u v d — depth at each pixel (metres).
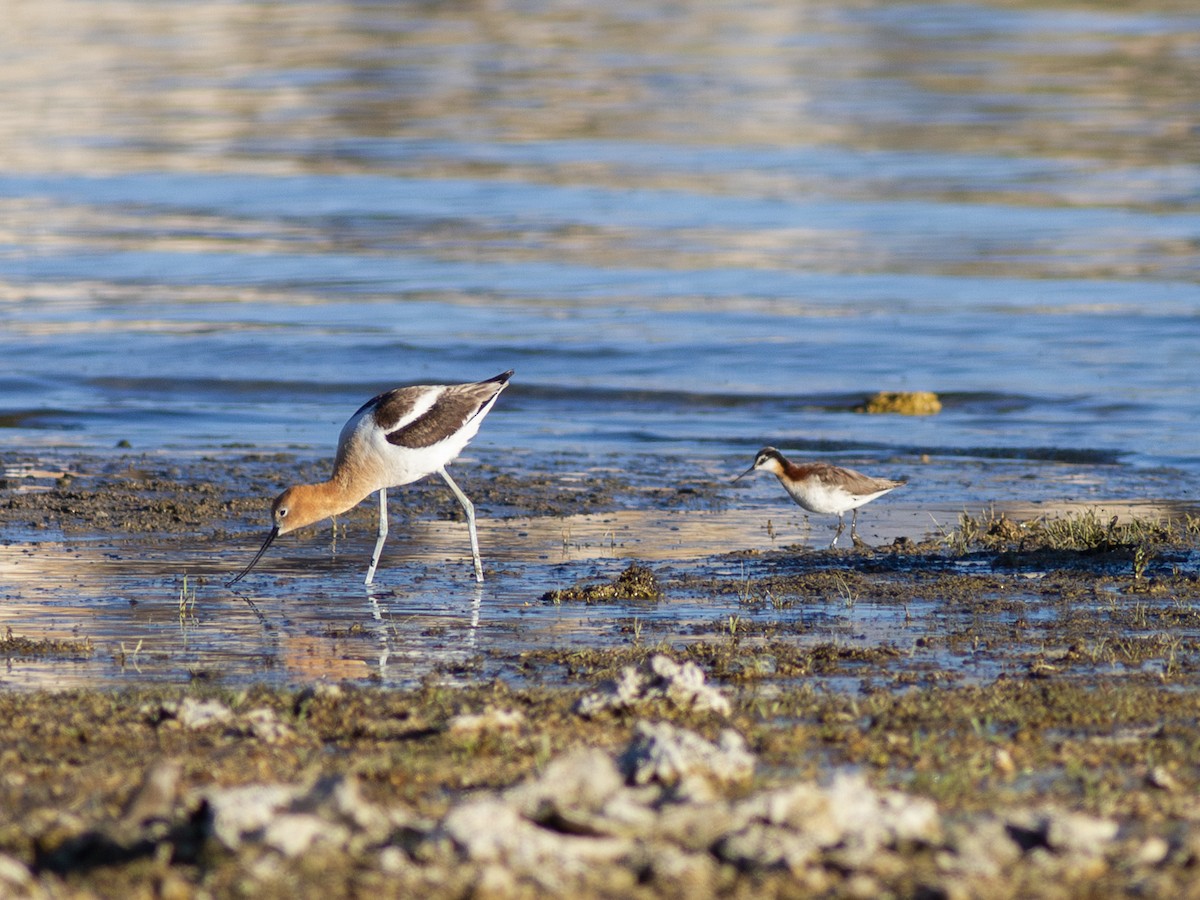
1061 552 12.62
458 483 16.05
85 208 36.00
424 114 48.91
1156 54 59.66
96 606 11.11
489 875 5.33
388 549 13.29
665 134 45.25
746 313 26.20
